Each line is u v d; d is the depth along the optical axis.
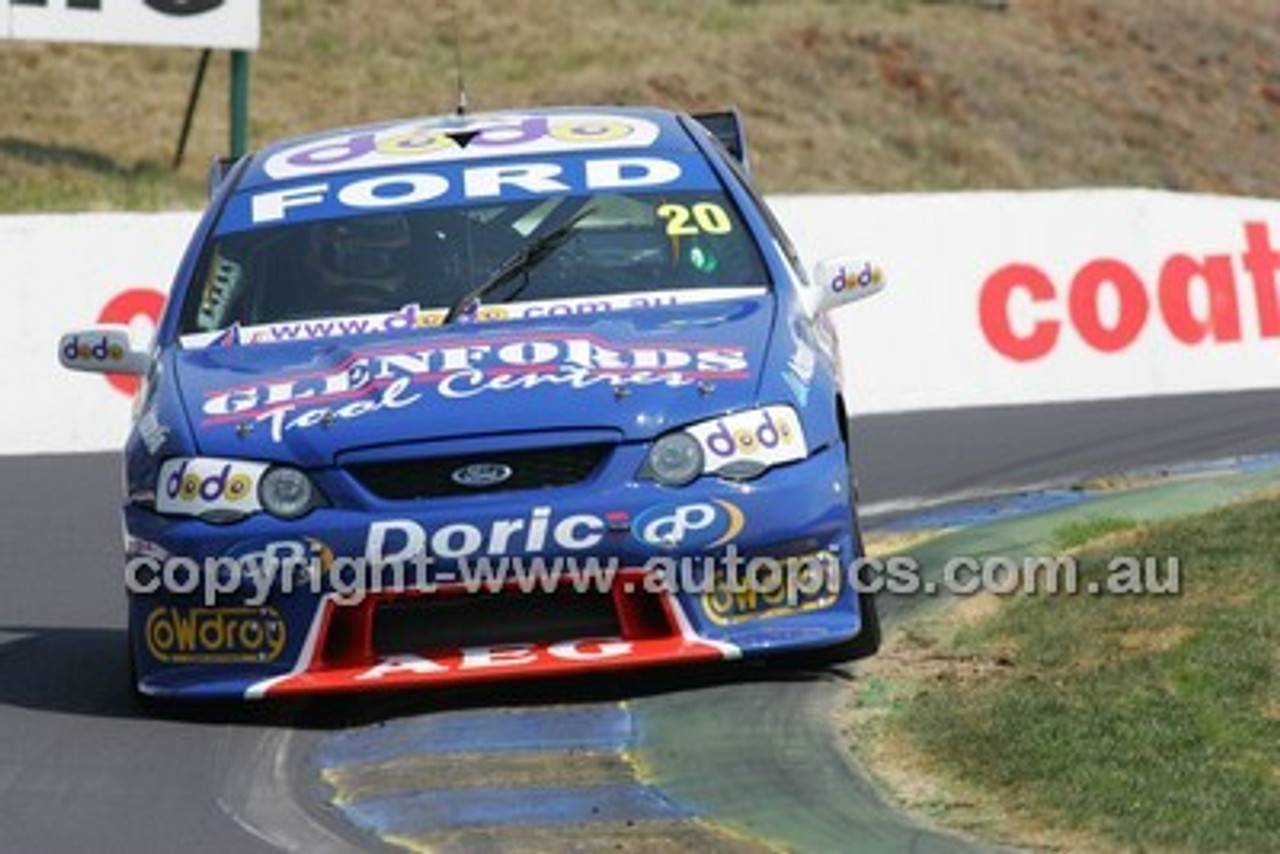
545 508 21.95
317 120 103.50
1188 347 49.16
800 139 104.44
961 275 48.41
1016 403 47.69
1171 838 17.72
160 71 105.94
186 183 92.50
